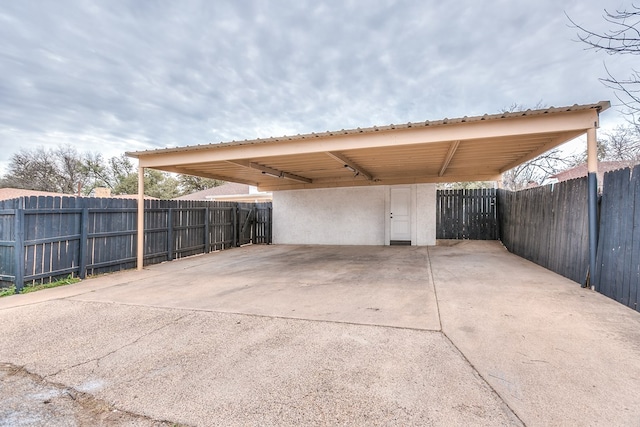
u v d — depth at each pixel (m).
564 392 2.21
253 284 5.75
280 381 2.47
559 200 6.02
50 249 5.84
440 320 3.67
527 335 3.18
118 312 4.23
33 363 2.85
